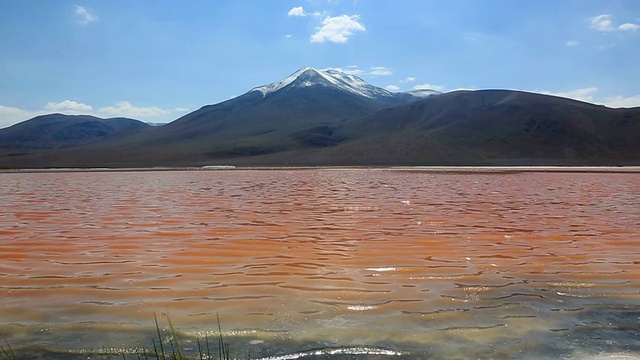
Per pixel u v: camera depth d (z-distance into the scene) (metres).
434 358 4.05
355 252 7.84
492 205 14.63
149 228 10.30
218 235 9.41
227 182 28.67
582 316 4.96
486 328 4.66
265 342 4.36
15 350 4.20
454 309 5.16
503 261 7.21
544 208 13.80
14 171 55.94
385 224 10.78
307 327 4.68
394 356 4.09
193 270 6.73
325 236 9.27
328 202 15.70
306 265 7.00
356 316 4.97
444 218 11.73
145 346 4.29
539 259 7.32
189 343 4.34
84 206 14.69
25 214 12.76
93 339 4.42
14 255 7.68
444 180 29.84
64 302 5.39
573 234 9.45
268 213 12.79
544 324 4.76
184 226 10.56
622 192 19.81
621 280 6.20
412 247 8.22
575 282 6.11
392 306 5.25
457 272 6.59
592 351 4.17
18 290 5.80
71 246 8.37
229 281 6.18
